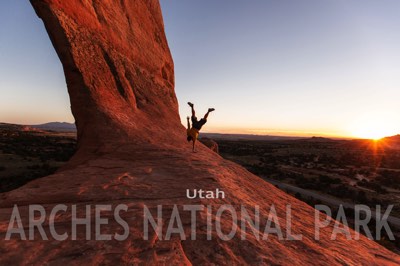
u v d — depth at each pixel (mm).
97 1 14555
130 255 3359
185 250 3652
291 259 3996
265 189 9047
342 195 40250
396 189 45812
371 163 78875
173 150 10547
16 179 28531
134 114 13477
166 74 22797
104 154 9195
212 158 11141
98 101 11352
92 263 3129
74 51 11266
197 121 11273
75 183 6223
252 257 3762
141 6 20609
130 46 17453
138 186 6246
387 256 5840
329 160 85750
